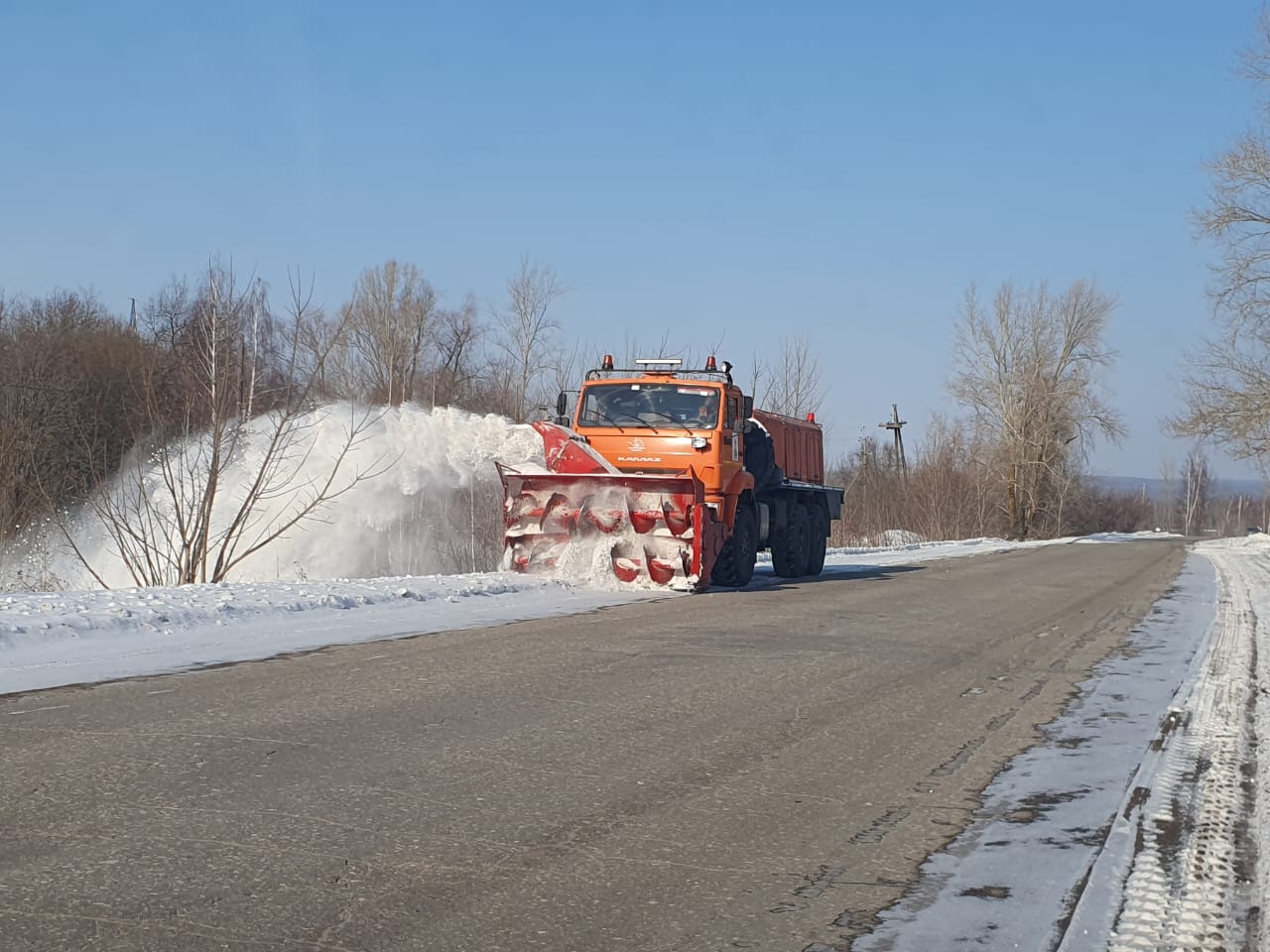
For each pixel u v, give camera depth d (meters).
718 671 9.48
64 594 11.72
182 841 4.88
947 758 6.96
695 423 16.38
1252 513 151.62
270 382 20.30
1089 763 6.88
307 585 13.48
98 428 25.00
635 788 5.99
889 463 57.00
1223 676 10.18
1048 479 66.12
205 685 8.11
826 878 4.79
